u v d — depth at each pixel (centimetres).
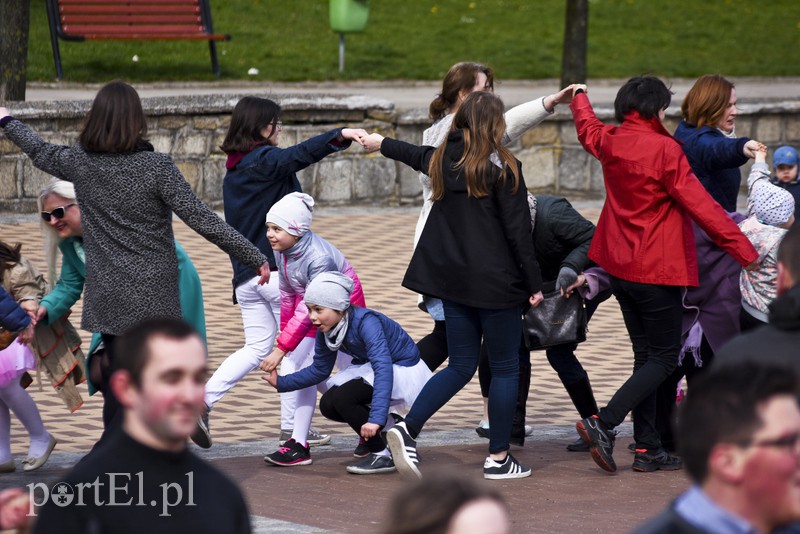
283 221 2008
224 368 2133
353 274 2095
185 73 6494
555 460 2181
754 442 793
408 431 1923
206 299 3509
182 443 935
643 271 1964
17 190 4475
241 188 2116
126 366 908
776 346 1177
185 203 1711
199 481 938
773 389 805
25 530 918
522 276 1934
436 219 1955
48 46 6650
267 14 8031
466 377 1970
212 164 4791
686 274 1962
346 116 5000
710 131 2197
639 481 2027
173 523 920
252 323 2161
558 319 2145
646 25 8800
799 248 1221
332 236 4434
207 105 4734
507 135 2178
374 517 1756
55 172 1758
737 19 9200
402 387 2009
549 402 2691
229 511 945
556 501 1880
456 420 2527
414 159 2042
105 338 1753
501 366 1989
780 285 1245
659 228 1959
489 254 1906
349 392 2036
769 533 827
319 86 6588
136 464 916
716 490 812
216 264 3947
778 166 2766
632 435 2416
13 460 2112
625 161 1962
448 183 1917
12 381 1998
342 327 1969
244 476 2019
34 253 3791
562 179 5375
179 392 903
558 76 7244
